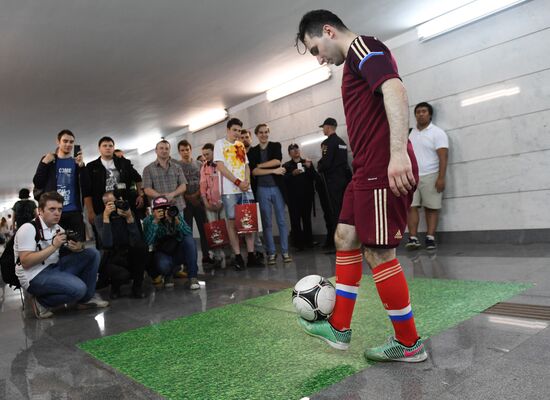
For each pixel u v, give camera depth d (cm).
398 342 178
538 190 455
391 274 172
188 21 452
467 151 506
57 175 436
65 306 394
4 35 433
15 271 347
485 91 487
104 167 462
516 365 164
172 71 602
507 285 288
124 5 402
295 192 648
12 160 1089
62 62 522
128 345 247
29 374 216
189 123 957
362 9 469
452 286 301
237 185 489
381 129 166
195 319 290
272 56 589
